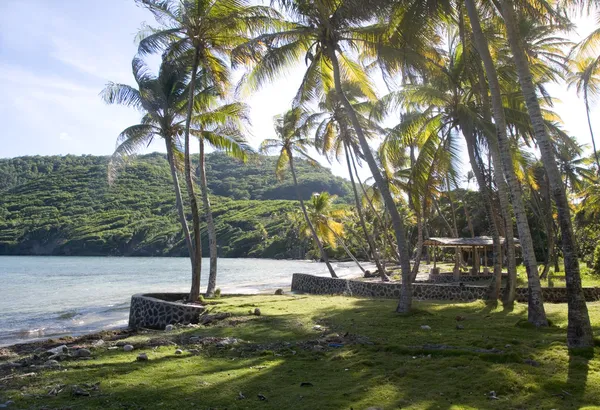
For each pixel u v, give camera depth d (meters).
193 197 17.48
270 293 24.73
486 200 16.34
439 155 16.39
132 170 134.38
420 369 6.73
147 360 7.69
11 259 83.62
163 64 17.86
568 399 5.39
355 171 29.47
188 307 14.43
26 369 7.24
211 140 19.11
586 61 19.62
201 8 16.25
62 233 102.25
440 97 16.56
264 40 14.75
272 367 7.10
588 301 17.55
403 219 48.53
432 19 12.48
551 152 8.35
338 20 13.17
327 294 23.20
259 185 146.12
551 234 28.77
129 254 99.31
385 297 20.39
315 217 35.62
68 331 15.16
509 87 16.67
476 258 27.91
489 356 7.11
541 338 8.73
